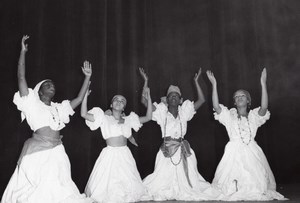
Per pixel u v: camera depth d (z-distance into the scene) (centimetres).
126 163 457
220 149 649
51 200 382
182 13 677
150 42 661
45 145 400
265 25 679
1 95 504
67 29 560
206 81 662
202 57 668
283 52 673
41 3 541
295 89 666
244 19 671
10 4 521
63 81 548
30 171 388
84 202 395
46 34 544
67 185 399
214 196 461
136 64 632
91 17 589
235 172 465
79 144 560
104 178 446
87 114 452
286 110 663
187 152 494
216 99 489
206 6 677
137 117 479
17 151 502
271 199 439
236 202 421
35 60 527
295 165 653
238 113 499
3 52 511
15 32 520
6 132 500
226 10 674
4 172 493
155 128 641
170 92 501
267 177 474
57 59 548
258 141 647
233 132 486
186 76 665
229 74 663
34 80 524
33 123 404
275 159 655
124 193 436
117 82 611
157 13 672
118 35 621
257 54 667
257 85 661
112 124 465
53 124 406
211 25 672
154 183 479
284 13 679
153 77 657
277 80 668
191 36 671
